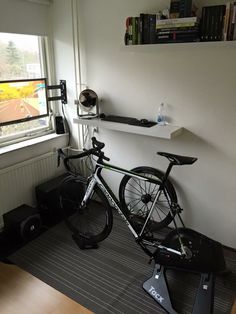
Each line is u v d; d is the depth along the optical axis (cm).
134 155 268
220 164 222
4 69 251
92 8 247
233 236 233
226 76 200
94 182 233
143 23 211
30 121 283
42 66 285
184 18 192
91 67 267
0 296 185
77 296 191
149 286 190
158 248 202
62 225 273
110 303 185
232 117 206
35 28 262
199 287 178
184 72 217
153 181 213
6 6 233
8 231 246
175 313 174
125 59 244
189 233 197
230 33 181
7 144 261
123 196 278
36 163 273
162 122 238
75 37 264
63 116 304
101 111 275
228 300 187
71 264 220
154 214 269
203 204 240
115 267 217
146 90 241
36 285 195
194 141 229
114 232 261
